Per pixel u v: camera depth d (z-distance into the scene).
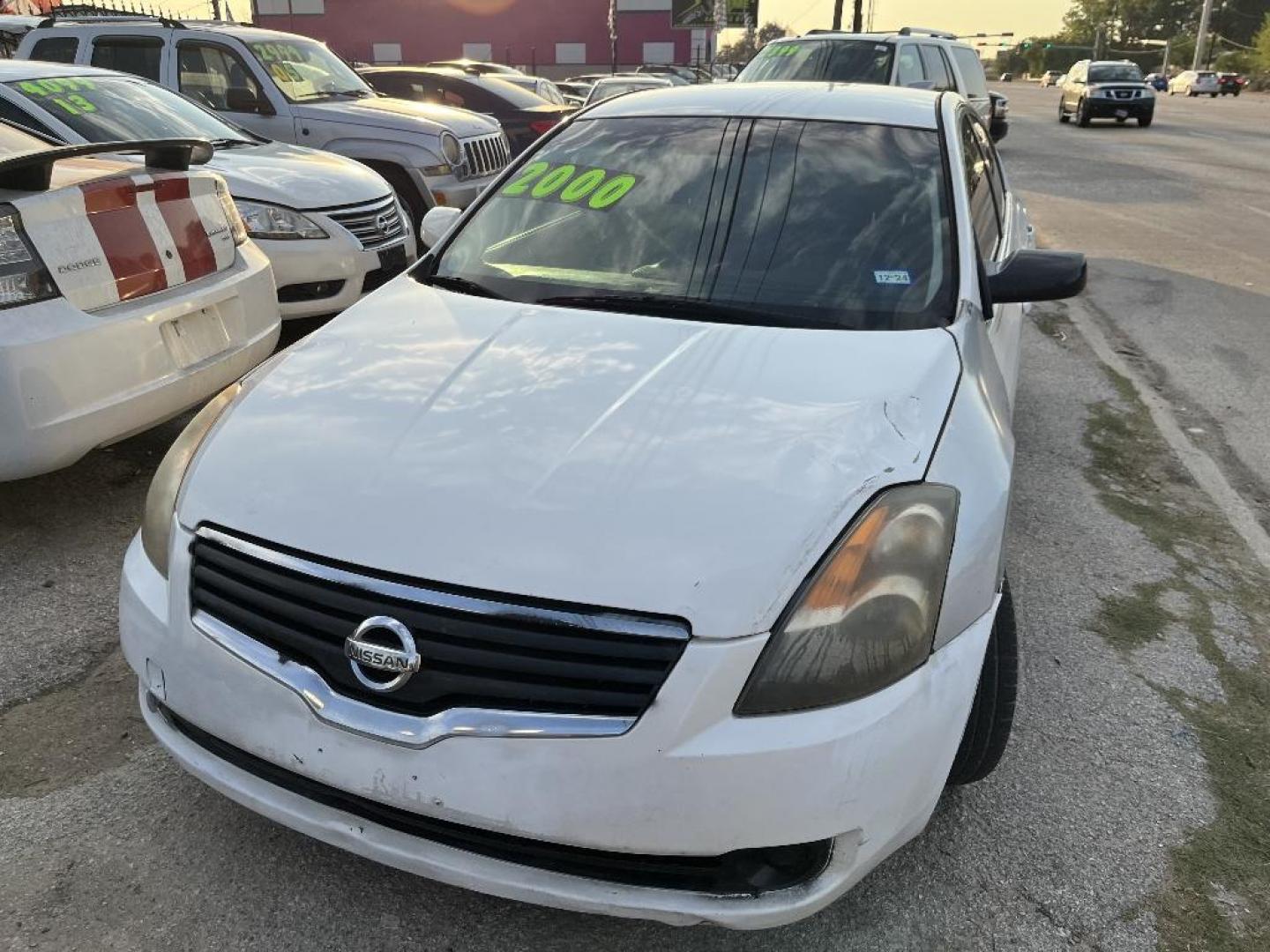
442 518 1.80
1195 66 69.44
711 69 30.05
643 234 2.87
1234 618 3.26
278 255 4.96
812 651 1.67
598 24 36.19
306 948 1.97
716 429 1.99
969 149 3.37
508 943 1.99
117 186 3.29
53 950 1.93
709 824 1.64
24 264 2.98
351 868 2.15
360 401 2.16
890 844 1.79
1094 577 3.48
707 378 2.19
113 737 2.51
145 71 7.38
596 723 1.63
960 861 2.22
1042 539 3.75
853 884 1.79
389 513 1.82
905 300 2.60
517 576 1.70
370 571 1.75
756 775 1.62
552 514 1.78
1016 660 2.20
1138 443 4.75
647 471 1.87
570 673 1.65
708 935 2.03
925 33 11.17
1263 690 2.89
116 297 3.26
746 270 2.71
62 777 2.37
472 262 2.94
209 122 5.83
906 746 1.73
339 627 1.75
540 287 2.75
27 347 2.96
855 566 1.74
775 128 3.12
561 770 1.63
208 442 2.14
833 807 1.67
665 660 1.63
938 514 1.88
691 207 2.91
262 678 1.80
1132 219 10.80
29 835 2.20
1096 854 2.25
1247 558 3.68
